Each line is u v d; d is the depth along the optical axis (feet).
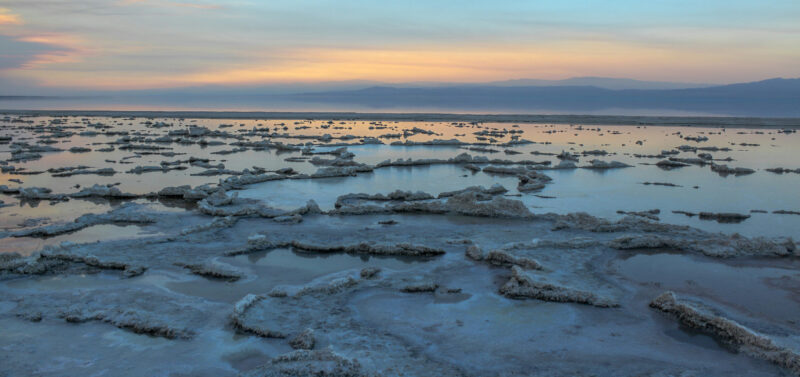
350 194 79.61
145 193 82.53
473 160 116.78
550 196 82.38
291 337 35.58
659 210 72.95
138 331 36.52
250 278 47.06
